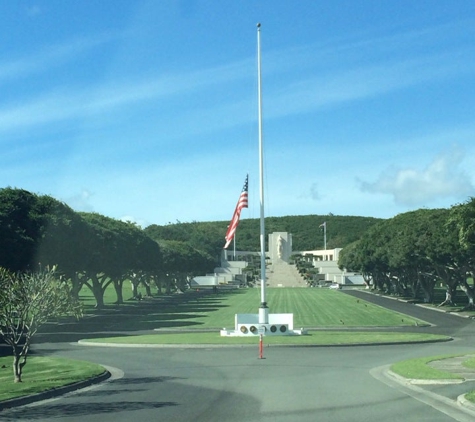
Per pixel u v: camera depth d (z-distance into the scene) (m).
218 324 54.38
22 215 50.72
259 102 40.09
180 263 123.31
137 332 47.84
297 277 169.88
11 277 22.31
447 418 14.60
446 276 77.44
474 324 53.66
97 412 15.94
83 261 60.44
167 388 20.38
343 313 66.25
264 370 25.05
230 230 40.34
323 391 19.20
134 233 87.75
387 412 15.46
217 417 14.88
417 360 26.28
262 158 40.38
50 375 23.20
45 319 22.64
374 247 95.44
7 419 15.04
